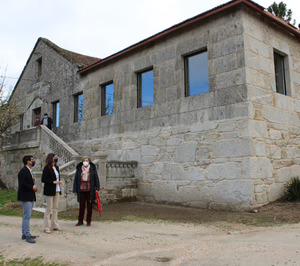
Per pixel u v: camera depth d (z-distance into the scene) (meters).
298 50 11.69
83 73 16.05
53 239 6.22
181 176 10.53
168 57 11.51
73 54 18.66
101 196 11.09
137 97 12.92
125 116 13.13
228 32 9.70
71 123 16.56
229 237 6.06
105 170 11.33
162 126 11.43
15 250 5.43
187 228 7.16
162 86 11.63
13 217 9.41
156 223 7.86
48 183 6.96
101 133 14.34
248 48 9.39
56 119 18.56
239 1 9.18
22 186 6.17
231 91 9.41
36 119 20.84
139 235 6.45
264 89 9.73
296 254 4.54
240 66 9.28
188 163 10.35
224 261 4.42
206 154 9.85
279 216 7.80
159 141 11.46
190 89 10.93
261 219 7.70
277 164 9.67
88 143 15.05
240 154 8.95
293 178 10.05
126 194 11.73
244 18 9.45
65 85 17.45
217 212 8.95
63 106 17.45
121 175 11.88
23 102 22.30
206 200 9.69
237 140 9.08
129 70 13.18
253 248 5.02
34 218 8.98
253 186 8.68
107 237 6.30
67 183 10.38
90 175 7.81
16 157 17.88
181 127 10.73
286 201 9.29
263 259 4.39
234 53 9.48
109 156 13.65
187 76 11.08
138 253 5.06
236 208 8.87
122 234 6.57
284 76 11.12
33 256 5.07
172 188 10.79
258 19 9.98
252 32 9.66
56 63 18.61
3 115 18.55
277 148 9.78
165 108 11.41
